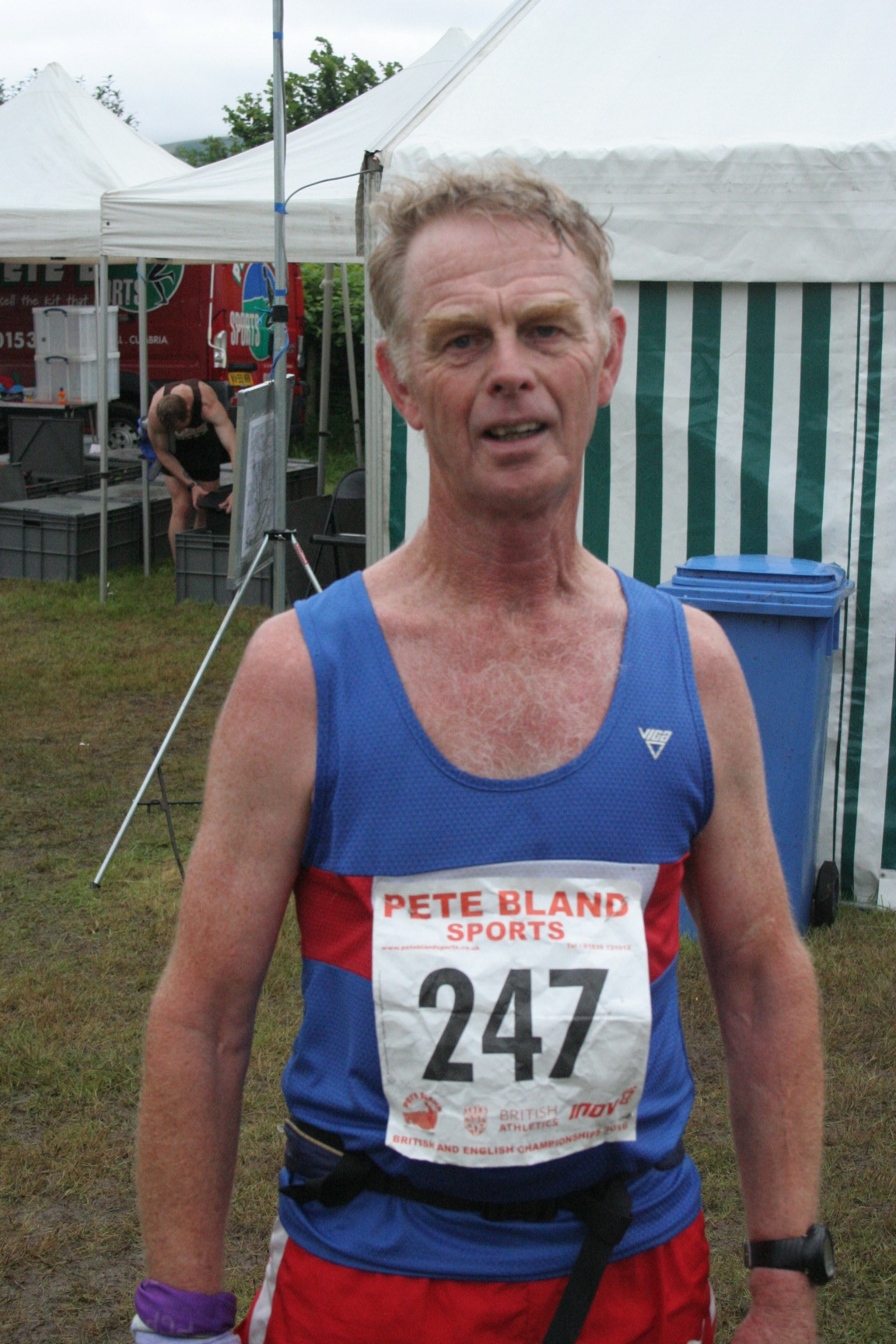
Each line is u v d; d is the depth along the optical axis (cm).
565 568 124
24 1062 337
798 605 368
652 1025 123
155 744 621
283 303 489
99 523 982
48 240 870
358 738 117
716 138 414
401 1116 115
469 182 117
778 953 131
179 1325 118
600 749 118
